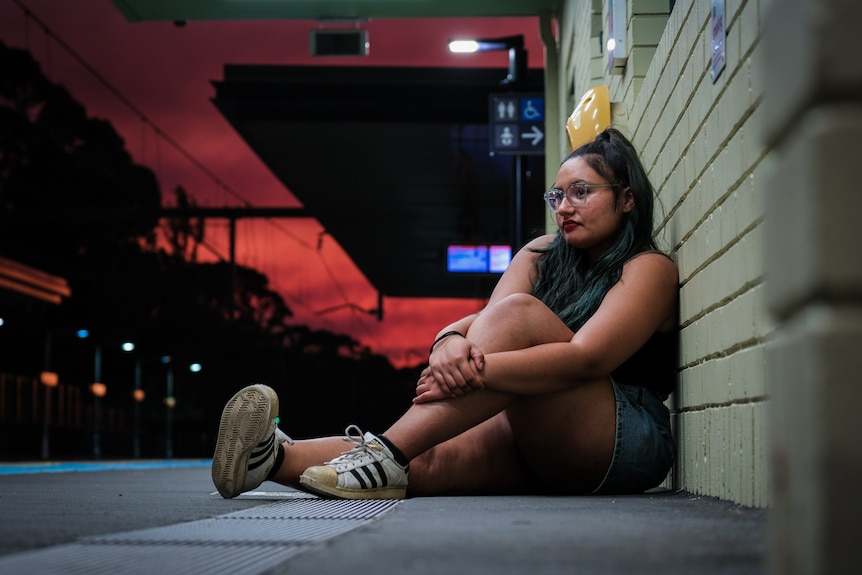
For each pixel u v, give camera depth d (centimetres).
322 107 1883
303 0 1050
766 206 122
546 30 1020
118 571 142
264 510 268
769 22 120
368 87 1858
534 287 369
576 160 348
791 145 113
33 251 3919
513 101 1048
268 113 1906
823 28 104
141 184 4459
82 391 4644
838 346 103
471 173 2278
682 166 346
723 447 285
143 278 4662
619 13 482
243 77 1870
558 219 349
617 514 229
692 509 245
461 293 3750
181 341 5225
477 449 324
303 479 300
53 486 492
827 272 104
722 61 284
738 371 266
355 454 306
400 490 307
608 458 312
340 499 303
